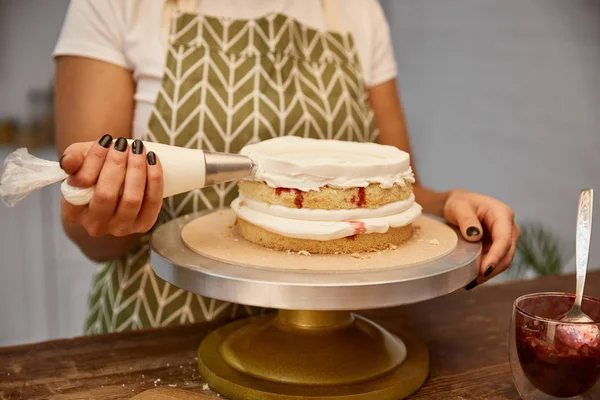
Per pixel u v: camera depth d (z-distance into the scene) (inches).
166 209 44.0
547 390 29.2
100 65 41.6
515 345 30.3
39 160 28.3
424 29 105.4
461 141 101.3
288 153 37.2
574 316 30.7
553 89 85.6
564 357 28.0
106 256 44.1
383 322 41.0
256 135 43.3
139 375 33.2
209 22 43.9
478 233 35.6
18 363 34.1
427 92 106.9
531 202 91.0
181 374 33.5
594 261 84.9
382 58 51.9
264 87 43.8
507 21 90.9
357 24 50.3
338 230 31.5
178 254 31.7
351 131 46.8
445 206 41.3
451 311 43.1
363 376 31.3
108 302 45.4
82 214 29.3
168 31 43.6
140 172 27.6
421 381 32.4
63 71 41.6
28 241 103.0
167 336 38.3
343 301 26.8
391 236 33.5
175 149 30.3
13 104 99.1
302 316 35.0
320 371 31.5
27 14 97.9
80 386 31.8
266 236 33.1
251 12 46.2
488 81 95.0
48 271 104.3
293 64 45.5
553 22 84.7
